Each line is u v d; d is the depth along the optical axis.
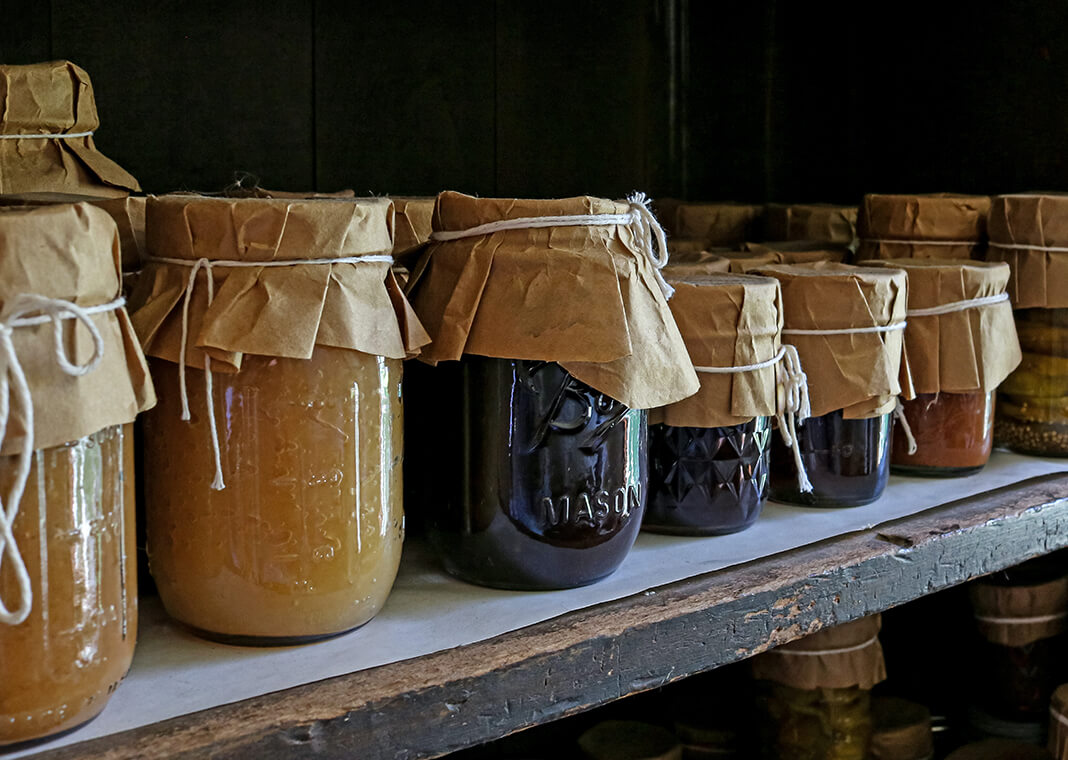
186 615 0.71
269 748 0.60
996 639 1.43
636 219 0.80
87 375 0.55
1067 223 1.27
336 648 0.71
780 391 1.00
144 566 0.83
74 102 0.90
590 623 0.76
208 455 0.67
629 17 1.58
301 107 1.29
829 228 1.48
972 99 1.57
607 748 1.18
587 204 0.76
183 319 0.65
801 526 1.03
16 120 0.87
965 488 1.18
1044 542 1.13
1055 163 1.46
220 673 0.67
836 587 0.91
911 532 1.01
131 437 0.62
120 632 0.60
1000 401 1.36
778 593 0.86
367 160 1.36
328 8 1.30
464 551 0.82
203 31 1.21
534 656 0.71
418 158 1.40
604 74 1.57
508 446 0.79
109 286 0.57
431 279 0.81
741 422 0.96
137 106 1.17
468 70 1.43
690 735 1.34
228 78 1.23
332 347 0.67
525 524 0.79
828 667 1.22
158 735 0.58
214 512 0.67
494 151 1.47
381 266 0.71
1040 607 1.42
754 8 1.72
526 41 1.48
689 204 1.55
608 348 0.74
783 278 1.06
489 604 0.80
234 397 0.66
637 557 0.93
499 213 0.77
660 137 1.64
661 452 0.98
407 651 0.71
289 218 0.65
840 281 1.04
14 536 0.54
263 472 0.67
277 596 0.68
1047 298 1.28
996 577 1.44
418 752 0.66
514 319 0.76
